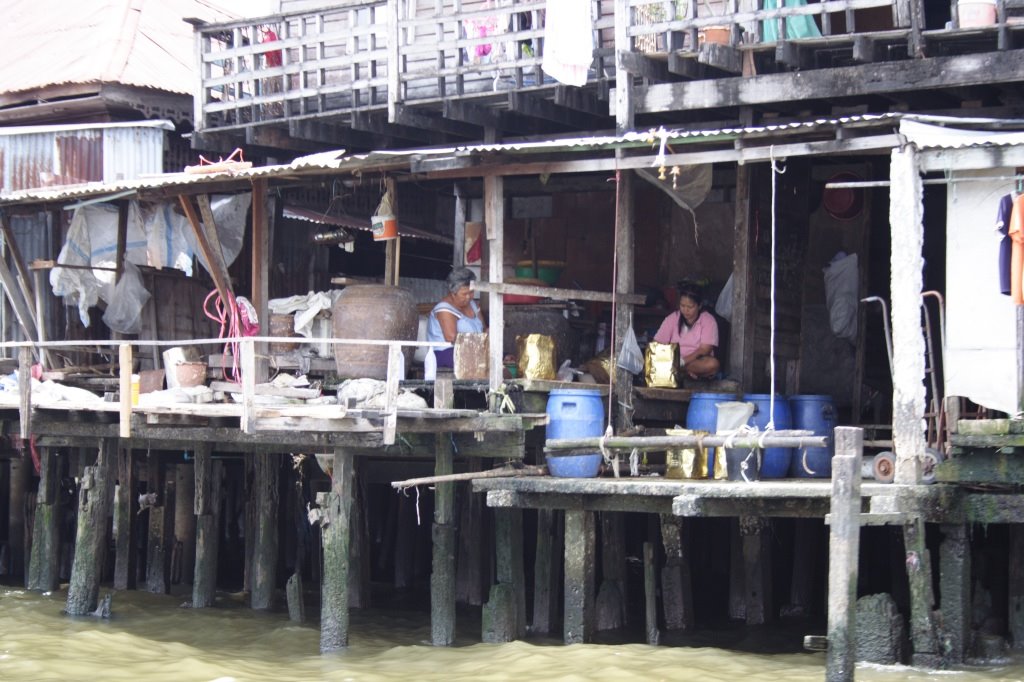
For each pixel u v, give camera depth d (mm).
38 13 19656
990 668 9984
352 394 11766
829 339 14250
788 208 13664
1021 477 10117
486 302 15250
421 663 10727
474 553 13984
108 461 13320
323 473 15242
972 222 10289
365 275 18609
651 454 12352
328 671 10445
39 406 12391
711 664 10344
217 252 13586
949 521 10258
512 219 15844
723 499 10305
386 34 14141
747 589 12703
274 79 16422
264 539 13750
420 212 17688
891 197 10156
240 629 12617
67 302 15617
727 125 12914
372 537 15961
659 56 12641
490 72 14305
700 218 14773
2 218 14875
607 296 12312
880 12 13680
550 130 14859
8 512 16766
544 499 11156
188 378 12641
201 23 15531
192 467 15750
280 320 13578
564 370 12672
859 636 10195
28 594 14305
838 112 12906
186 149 16891
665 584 12422
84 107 16984
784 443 10047
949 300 10383
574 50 12492
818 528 13375
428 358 12977
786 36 12234
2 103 17672
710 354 13039
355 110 14398
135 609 13594
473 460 12688
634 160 11250
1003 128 10805
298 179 13594
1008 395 10188
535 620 12406
